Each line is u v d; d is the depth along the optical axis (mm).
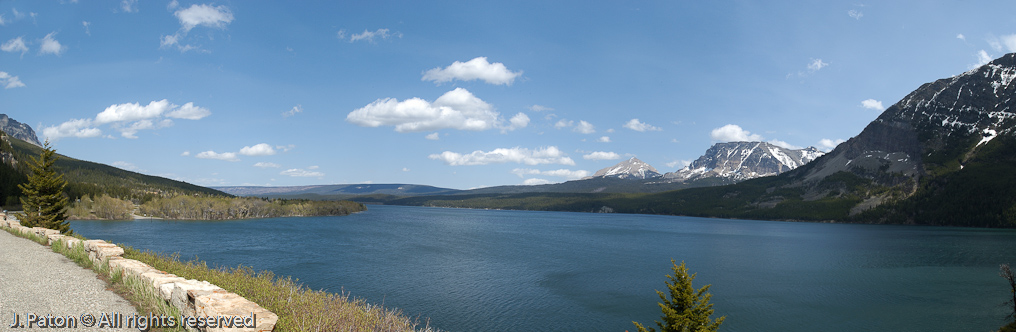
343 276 61250
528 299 52469
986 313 50906
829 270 80062
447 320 43250
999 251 111500
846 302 55344
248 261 70938
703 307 30203
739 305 53438
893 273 76938
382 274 63969
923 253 107688
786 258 97000
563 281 64188
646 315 47688
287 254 80375
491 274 67688
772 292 60469
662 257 95250
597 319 45875
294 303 16719
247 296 17391
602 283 63406
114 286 16219
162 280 14117
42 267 19469
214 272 21812
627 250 107938
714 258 95562
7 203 115062
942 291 62031
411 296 51438
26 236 32781
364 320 18062
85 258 21062
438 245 105688
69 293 14727
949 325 46688
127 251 24688
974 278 72438
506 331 41219
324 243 101125
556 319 45375
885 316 49625
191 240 98562
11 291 14531
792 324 46594
